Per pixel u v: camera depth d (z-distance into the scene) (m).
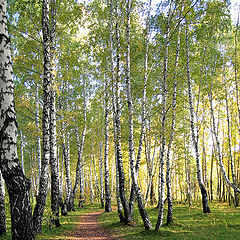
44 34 9.68
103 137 29.38
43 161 9.51
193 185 28.52
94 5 14.16
